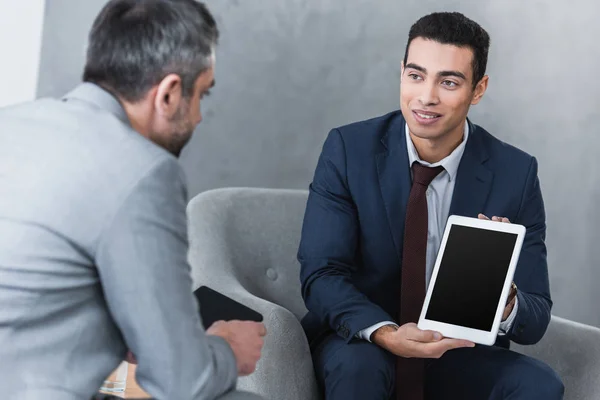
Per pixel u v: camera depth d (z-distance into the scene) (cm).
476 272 230
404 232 253
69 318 157
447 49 239
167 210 157
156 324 153
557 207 366
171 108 169
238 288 257
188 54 167
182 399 156
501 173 259
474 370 242
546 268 261
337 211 256
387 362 234
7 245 153
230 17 339
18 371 152
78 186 154
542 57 360
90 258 155
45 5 327
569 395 258
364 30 349
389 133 263
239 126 345
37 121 163
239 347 179
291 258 291
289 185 351
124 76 166
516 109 361
